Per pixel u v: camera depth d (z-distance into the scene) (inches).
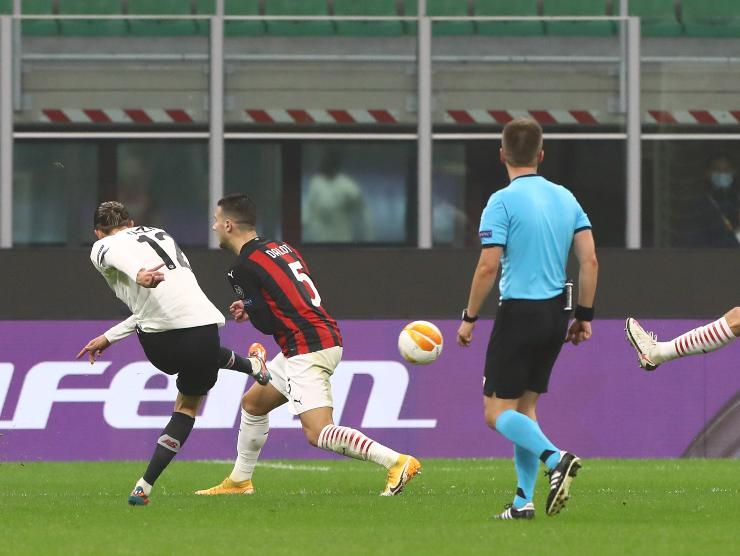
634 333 1209.4
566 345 1793.8
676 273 1802.4
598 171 1876.2
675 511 1103.0
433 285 1784.0
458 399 1779.0
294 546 892.0
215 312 1167.0
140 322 1155.3
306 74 1856.5
